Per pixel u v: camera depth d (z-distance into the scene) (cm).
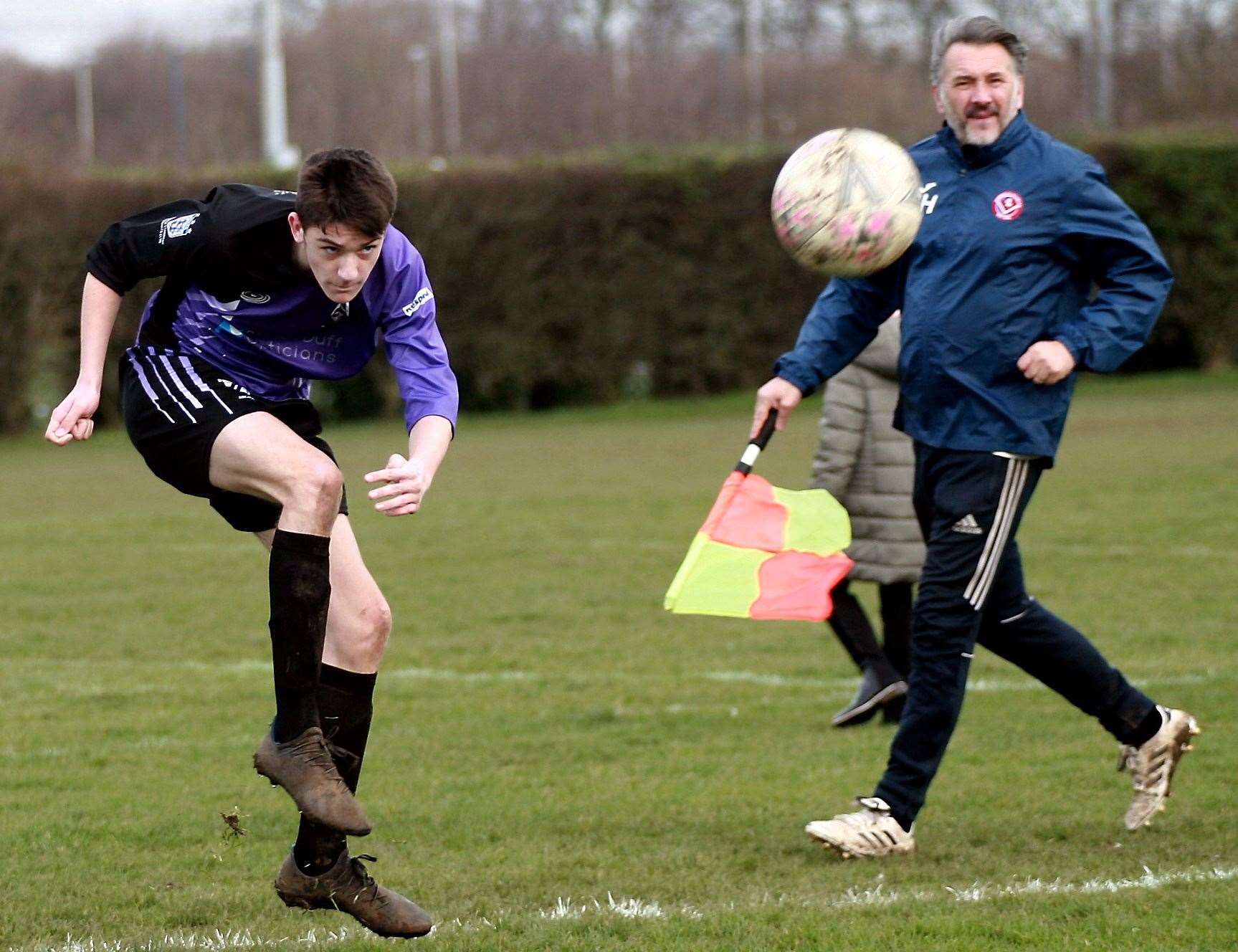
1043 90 14225
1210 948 1291
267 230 1323
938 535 1656
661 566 3753
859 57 16000
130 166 9419
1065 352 1599
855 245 1627
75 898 1515
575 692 2528
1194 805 1798
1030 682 2553
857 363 2241
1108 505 4488
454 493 5269
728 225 9056
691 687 2558
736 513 1641
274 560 1257
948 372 1639
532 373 8894
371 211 1224
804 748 2150
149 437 1338
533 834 1741
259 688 2575
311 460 1280
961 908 1430
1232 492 4666
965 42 1648
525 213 8769
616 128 16275
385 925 1308
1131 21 13262
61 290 8112
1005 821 1762
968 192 1653
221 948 1357
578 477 5678
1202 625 2902
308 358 1396
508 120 17288
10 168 8175
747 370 9188
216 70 18750
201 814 1836
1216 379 9144
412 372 1370
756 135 15075
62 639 3014
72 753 2142
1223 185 9219
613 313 8969
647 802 1869
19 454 7450
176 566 3906
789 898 1484
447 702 2455
